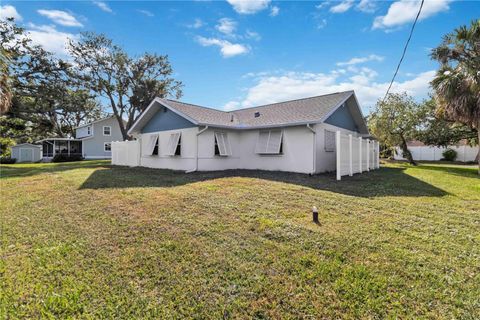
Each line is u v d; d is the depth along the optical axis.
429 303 2.65
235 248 3.93
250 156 13.67
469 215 5.30
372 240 4.08
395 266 3.33
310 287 2.96
